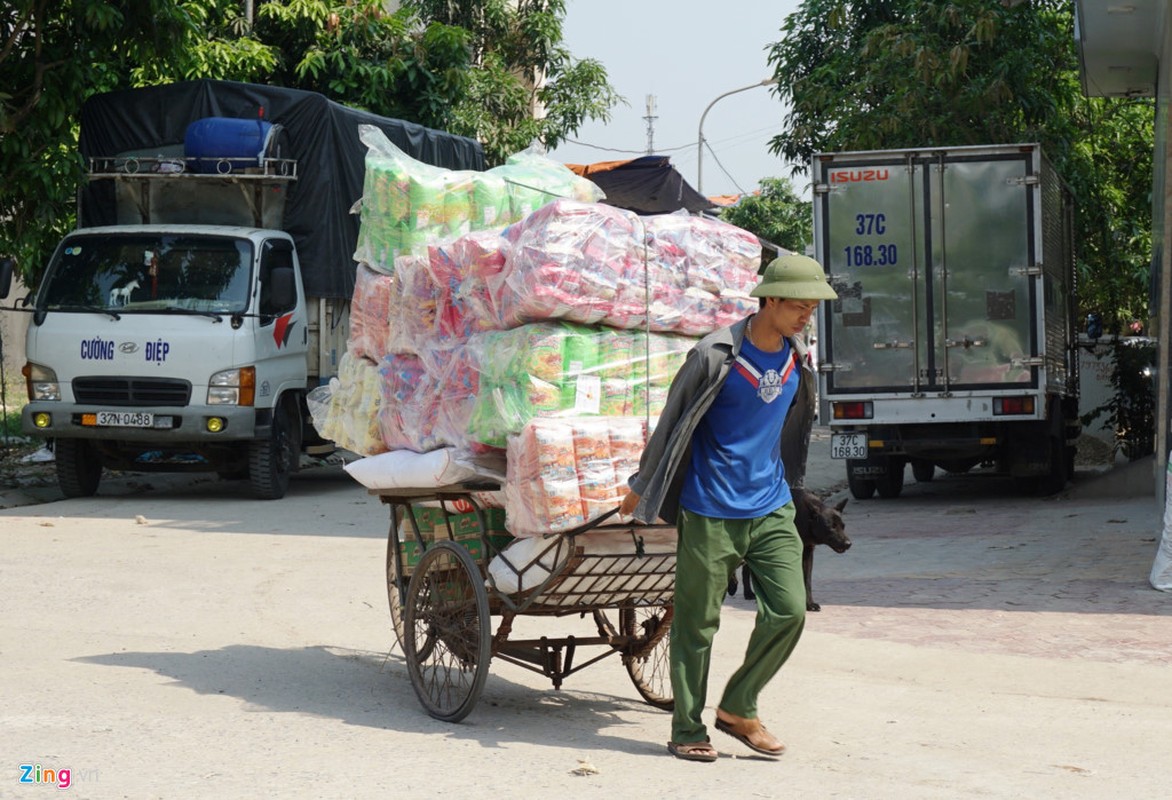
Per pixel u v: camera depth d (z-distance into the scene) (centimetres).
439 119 2333
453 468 599
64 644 756
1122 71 1703
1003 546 1195
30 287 1886
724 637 832
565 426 563
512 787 500
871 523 1404
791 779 521
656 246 593
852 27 2358
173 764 520
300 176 1570
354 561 1084
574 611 621
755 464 540
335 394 736
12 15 1516
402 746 560
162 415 1423
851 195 1506
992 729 611
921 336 1495
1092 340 2006
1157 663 756
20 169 1486
